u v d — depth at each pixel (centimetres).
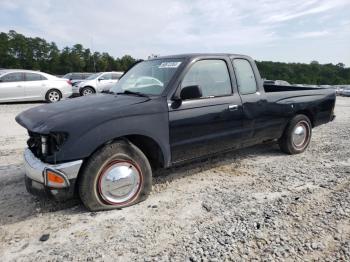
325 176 426
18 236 282
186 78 376
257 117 457
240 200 352
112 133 312
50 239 277
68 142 292
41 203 346
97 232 288
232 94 424
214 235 280
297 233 281
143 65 441
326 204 338
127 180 333
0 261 247
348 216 311
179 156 376
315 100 552
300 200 348
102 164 313
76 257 251
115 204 330
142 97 361
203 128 389
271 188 386
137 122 329
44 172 293
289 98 507
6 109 1112
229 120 418
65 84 1376
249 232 284
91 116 307
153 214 321
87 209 327
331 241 269
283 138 524
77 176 305
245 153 545
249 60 460
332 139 668
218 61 418
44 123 298
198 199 356
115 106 328
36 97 1305
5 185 400
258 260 244
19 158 520
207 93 398
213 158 514
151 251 258
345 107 1476
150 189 354
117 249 261
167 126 354
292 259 246
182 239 275
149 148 365
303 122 540
